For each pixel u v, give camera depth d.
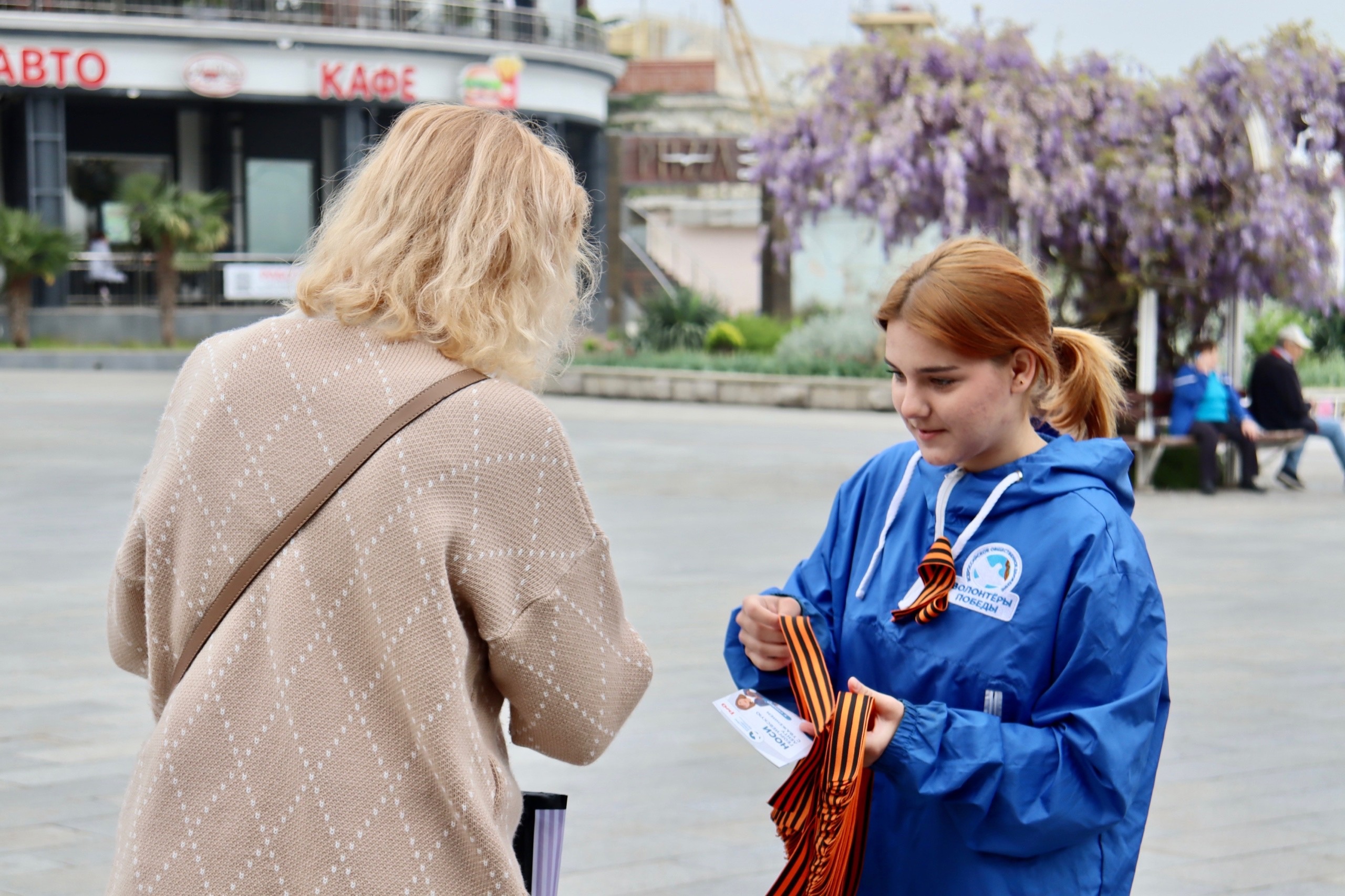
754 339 27.91
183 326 32.72
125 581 1.73
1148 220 12.87
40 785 4.44
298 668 1.58
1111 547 1.78
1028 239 13.47
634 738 5.05
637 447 15.67
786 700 1.98
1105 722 1.73
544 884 1.88
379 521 1.59
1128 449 1.89
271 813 1.57
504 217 1.69
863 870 1.92
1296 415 13.33
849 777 1.69
